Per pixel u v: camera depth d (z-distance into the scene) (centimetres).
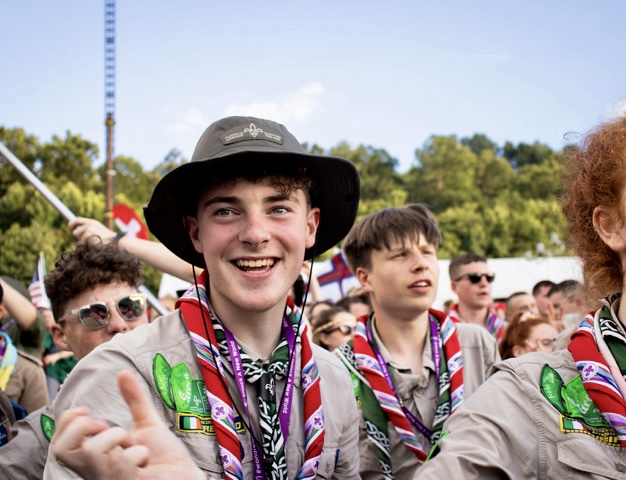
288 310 200
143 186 6494
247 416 178
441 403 286
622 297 163
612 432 153
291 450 184
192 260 214
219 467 169
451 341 304
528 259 2078
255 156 178
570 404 158
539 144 9938
